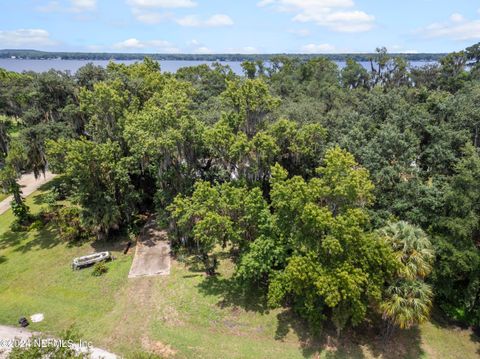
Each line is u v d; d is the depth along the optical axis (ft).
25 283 83.56
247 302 75.92
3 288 81.97
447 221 70.74
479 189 69.62
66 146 93.50
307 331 68.95
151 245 97.76
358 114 116.78
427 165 96.73
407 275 58.85
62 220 104.78
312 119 115.44
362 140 95.35
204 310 73.36
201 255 85.76
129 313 72.69
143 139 87.20
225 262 89.35
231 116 97.35
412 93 146.51
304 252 65.87
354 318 60.64
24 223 108.78
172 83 128.06
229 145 89.30
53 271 87.61
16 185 106.93
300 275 59.16
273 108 101.45
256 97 96.68
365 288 61.31
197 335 67.36
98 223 94.53
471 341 69.56
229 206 72.95
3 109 130.93
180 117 91.09
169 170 93.04
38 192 131.03
